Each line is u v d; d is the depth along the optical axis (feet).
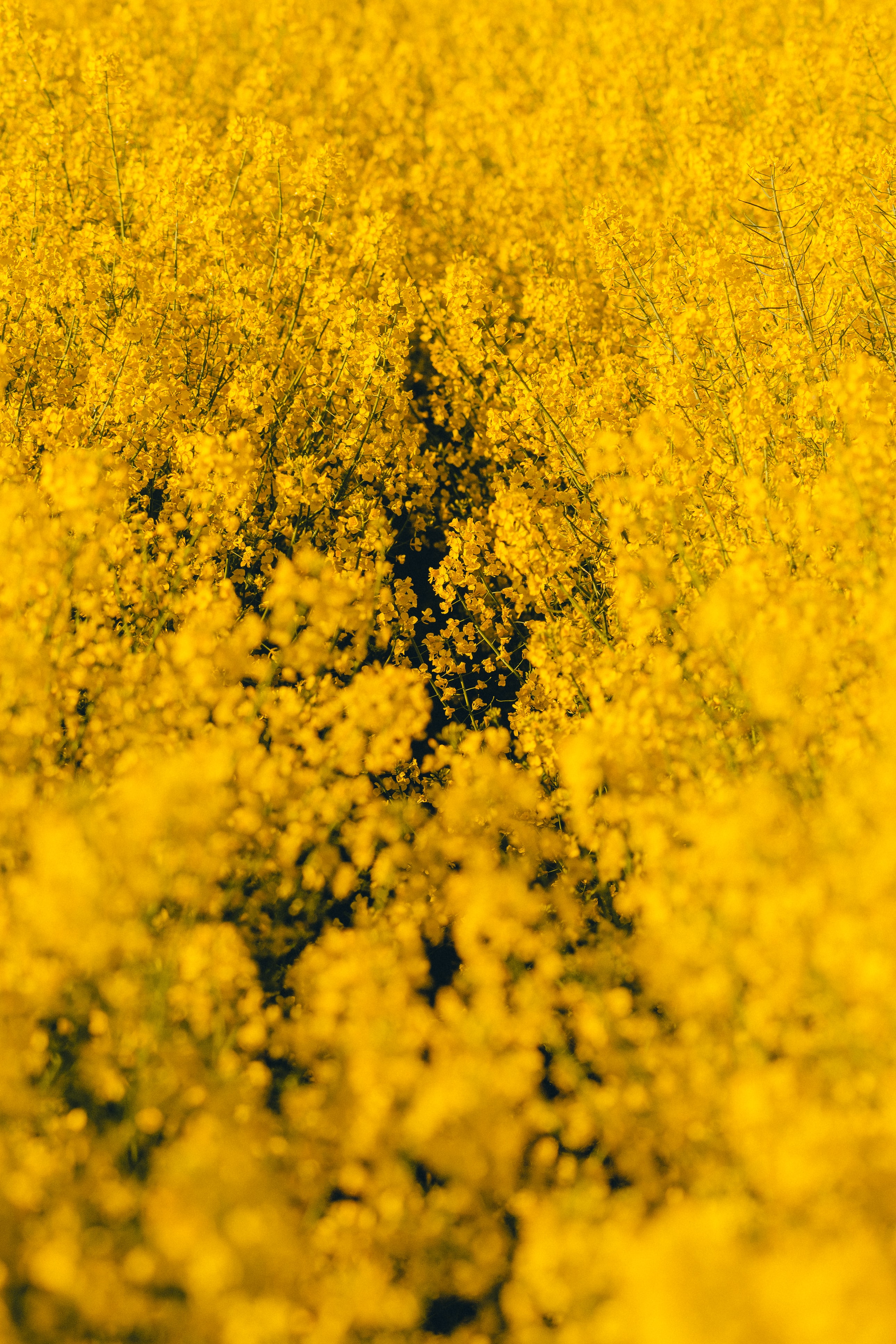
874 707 10.66
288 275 19.42
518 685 17.19
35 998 8.27
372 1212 8.21
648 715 11.13
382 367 17.99
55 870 8.25
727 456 15.51
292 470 17.07
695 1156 8.73
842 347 17.06
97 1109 8.75
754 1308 5.93
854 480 12.26
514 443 19.17
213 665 12.23
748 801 9.45
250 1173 7.11
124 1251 7.47
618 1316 6.65
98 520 13.12
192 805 9.31
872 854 8.21
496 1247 8.34
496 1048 8.67
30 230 19.15
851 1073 8.20
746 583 11.27
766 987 8.43
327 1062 9.41
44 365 17.48
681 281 18.61
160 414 16.35
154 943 9.43
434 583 15.74
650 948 9.35
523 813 12.45
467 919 9.57
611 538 13.96
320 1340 7.30
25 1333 7.02
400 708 11.99
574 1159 9.11
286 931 10.84
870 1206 7.67
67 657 11.93
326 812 10.96
